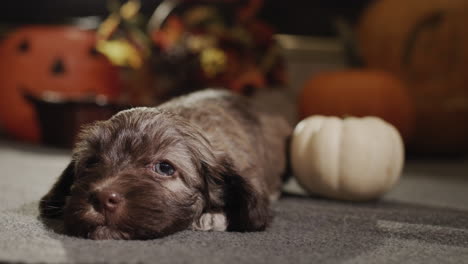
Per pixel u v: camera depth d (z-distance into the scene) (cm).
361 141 61
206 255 43
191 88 94
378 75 90
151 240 46
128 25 97
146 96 95
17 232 46
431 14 103
